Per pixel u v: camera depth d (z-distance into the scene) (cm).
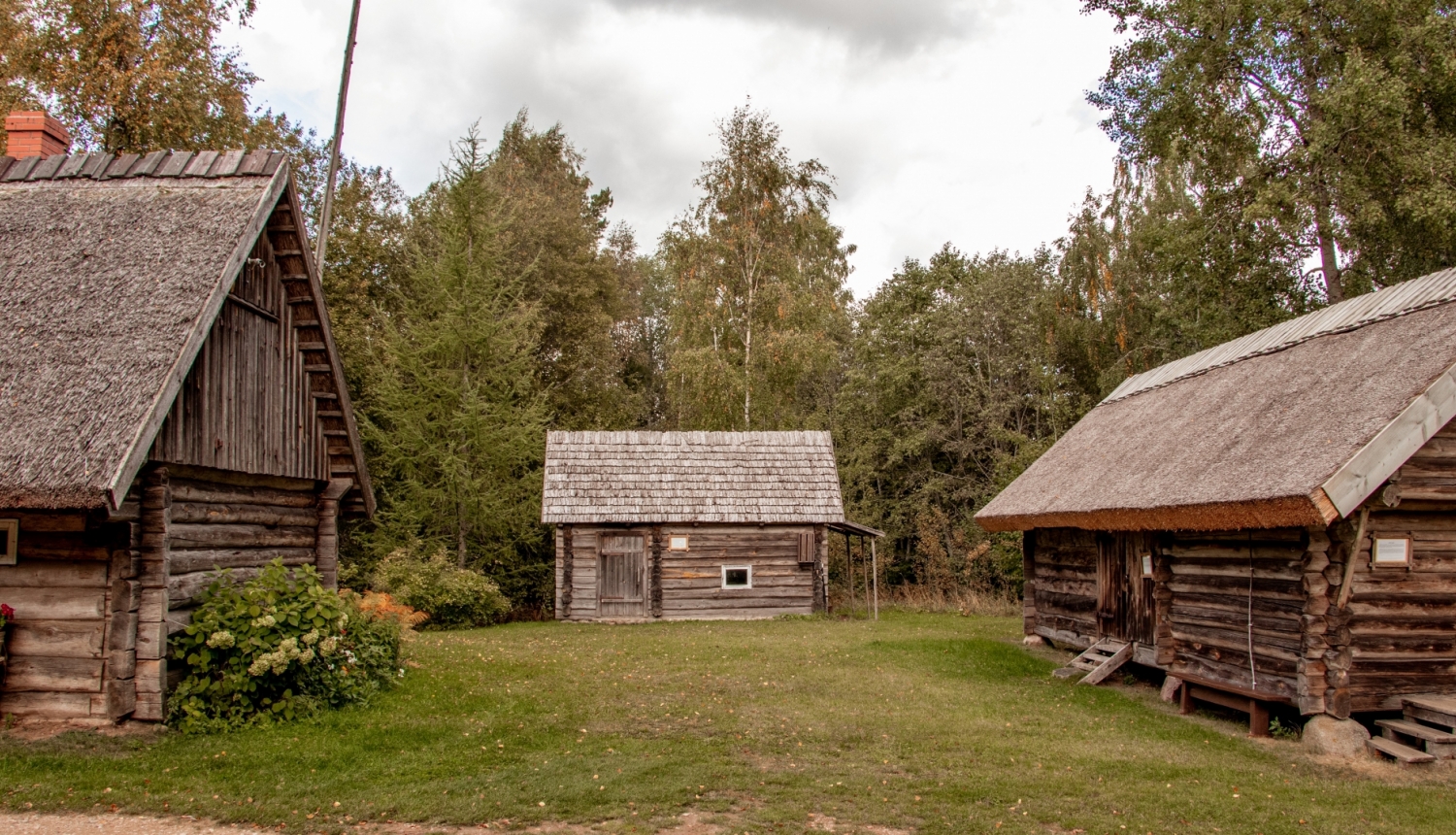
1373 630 1004
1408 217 2055
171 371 834
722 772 828
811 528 2423
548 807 717
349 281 3141
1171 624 1280
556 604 2334
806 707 1143
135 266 945
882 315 3712
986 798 770
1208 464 1157
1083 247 2934
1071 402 3123
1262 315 2358
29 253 970
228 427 1028
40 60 2153
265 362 1120
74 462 769
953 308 3375
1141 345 2859
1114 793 788
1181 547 1262
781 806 733
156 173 1087
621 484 2427
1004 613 2542
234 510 1087
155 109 2217
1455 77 1983
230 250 957
